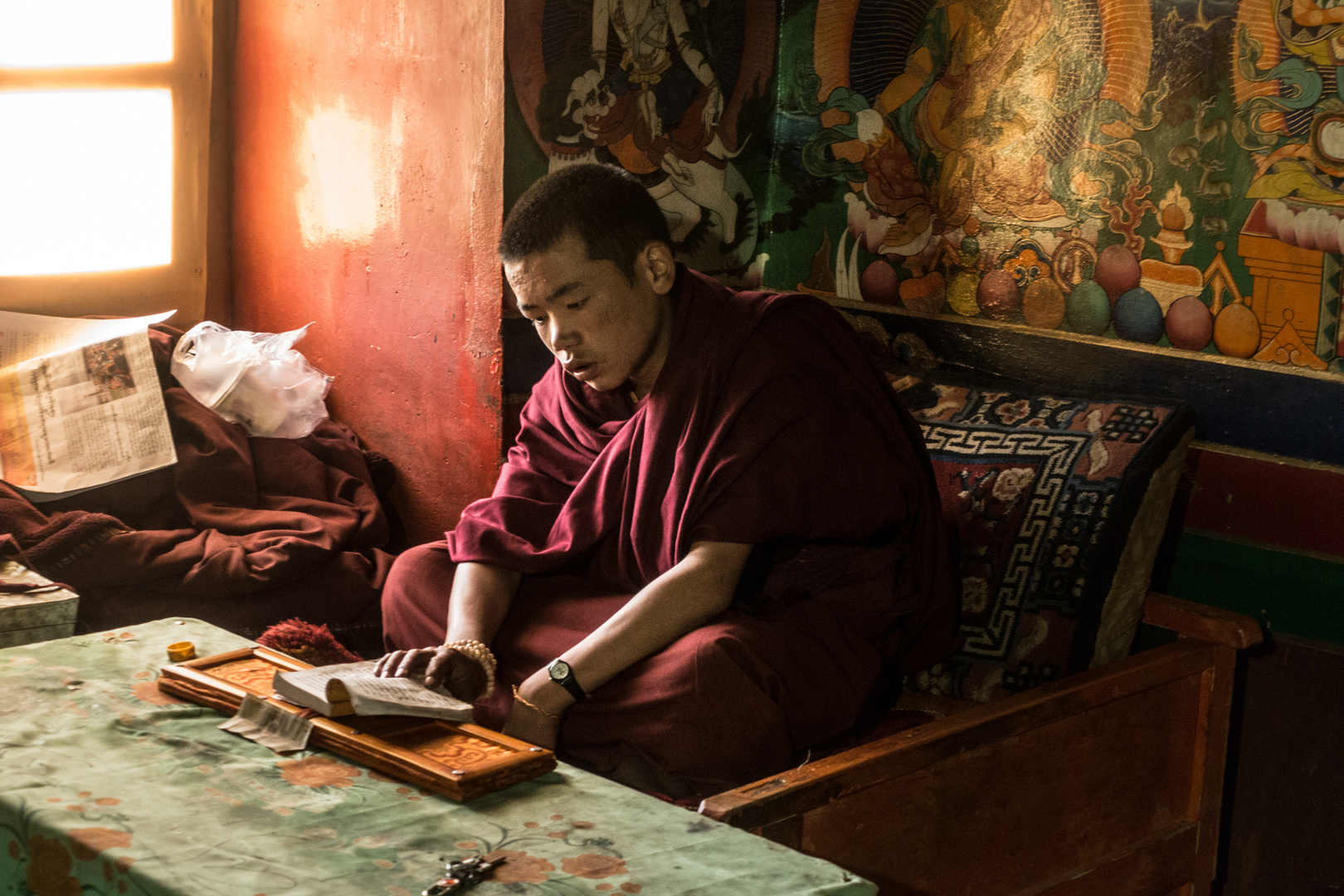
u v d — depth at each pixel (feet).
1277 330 8.19
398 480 10.63
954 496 8.54
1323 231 7.92
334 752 4.83
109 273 11.09
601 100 9.56
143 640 5.96
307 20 10.58
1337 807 8.16
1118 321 8.91
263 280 11.57
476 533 7.32
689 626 6.53
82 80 10.57
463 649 6.15
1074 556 7.89
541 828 4.29
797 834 5.53
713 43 10.09
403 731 4.98
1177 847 8.00
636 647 6.40
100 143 10.82
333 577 9.16
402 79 9.86
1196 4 8.27
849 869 5.89
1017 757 6.76
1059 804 7.14
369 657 9.27
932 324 9.88
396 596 7.59
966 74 9.45
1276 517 8.29
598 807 4.50
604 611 7.07
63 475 9.25
